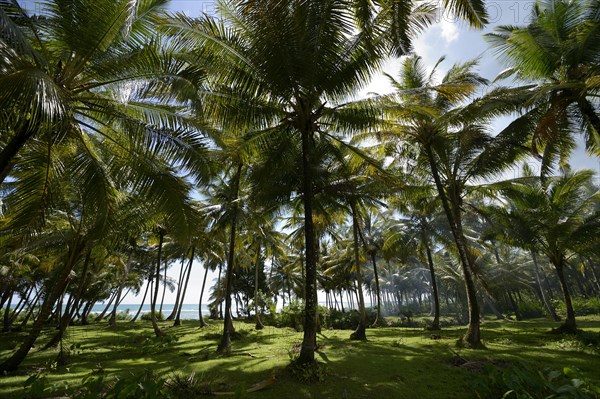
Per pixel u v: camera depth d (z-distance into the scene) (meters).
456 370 7.39
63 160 7.30
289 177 11.48
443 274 34.41
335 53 7.27
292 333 18.33
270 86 7.70
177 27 6.79
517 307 33.44
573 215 14.03
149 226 12.18
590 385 4.70
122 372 7.99
